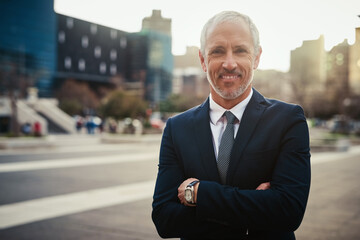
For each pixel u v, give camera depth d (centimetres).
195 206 134
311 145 1923
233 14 140
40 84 7306
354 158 1562
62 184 848
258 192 128
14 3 6981
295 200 126
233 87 138
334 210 607
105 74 9750
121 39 9819
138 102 2898
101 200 683
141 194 741
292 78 2597
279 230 129
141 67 9300
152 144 2298
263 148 135
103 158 1416
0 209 610
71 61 9188
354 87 3072
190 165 144
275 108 140
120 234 481
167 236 142
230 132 142
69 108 4534
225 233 133
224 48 138
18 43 7019
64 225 520
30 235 475
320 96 3203
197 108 156
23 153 1574
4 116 2731
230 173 136
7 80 3078
